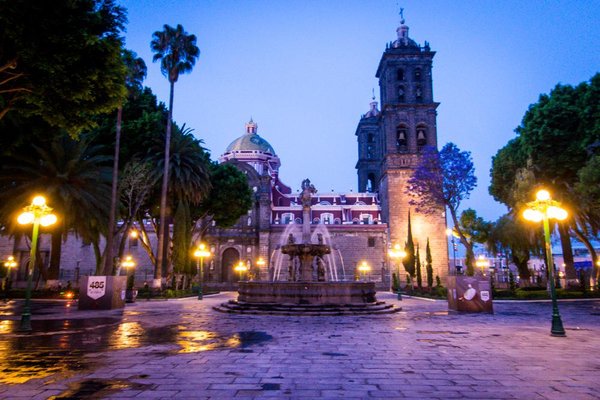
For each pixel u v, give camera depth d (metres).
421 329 15.30
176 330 14.90
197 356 10.15
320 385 7.61
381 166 68.44
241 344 11.90
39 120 21.09
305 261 25.02
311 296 21.55
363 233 63.69
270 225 63.84
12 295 34.41
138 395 6.93
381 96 71.81
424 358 10.03
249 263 62.91
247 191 50.16
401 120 64.56
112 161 38.59
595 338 13.31
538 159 37.84
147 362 9.45
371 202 73.69
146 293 34.75
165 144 37.53
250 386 7.51
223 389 7.30
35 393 7.03
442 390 7.31
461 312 22.28
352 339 12.86
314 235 63.59
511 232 39.03
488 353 10.68
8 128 21.31
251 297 22.36
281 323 17.02
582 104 34.69
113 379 7.96
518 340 12.83
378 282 60.12
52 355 10.27
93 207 31.22
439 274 59.31
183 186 38.88
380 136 70.56
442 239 60.34
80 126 17.19
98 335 13.70
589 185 29.55
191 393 7.05
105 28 15.74
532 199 35.34
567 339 13.09
